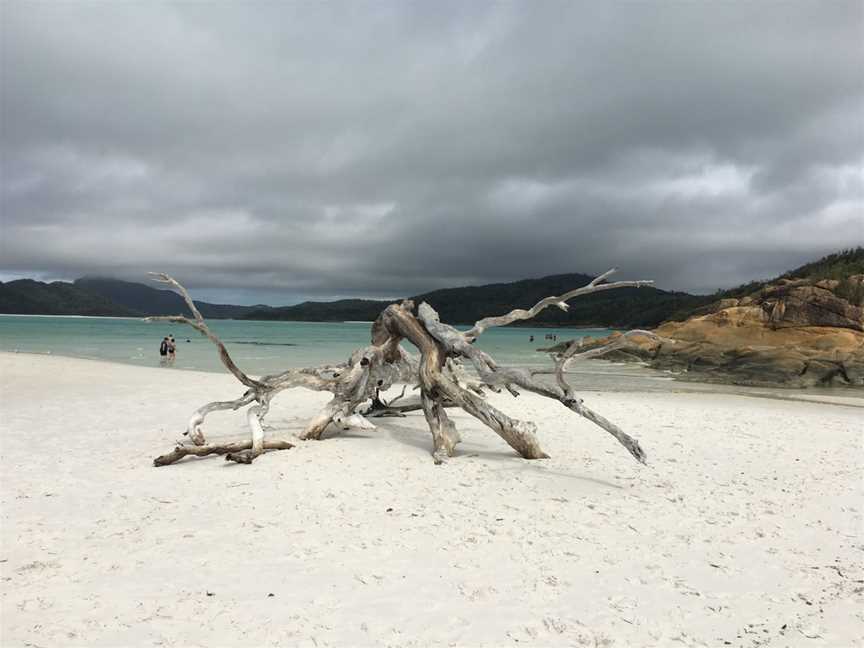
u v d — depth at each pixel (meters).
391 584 4.32
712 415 12.96
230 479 7.16
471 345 9.23
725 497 6.63
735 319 28.83
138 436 9.89
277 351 39.94
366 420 10.72
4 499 6.24
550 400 15.58
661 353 29.94
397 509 6.05
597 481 7.25
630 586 4.37
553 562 4.77
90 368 21.44
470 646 3.53
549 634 3.68
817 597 4.25
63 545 4.99
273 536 5.26
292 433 10.20
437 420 8.84
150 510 5.95
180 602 4.00
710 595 4.25
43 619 3.74
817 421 12.27
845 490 6.96
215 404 9.29
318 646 3.49
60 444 9.14
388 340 10.48
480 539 5.24
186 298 8.70
